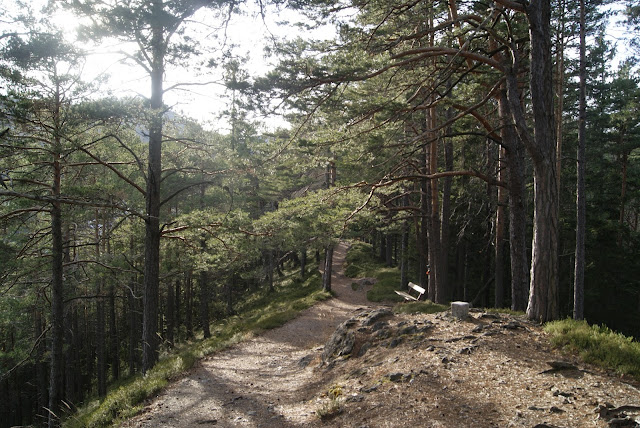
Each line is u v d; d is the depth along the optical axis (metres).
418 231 21.34
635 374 5.98
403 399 6.14
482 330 8.31
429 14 12.46
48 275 15.80
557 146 17.19
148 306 12.43
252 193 25.98
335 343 10.36
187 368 11.07
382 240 40.31
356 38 11.27
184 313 36.59
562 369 6.38
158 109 11.29
